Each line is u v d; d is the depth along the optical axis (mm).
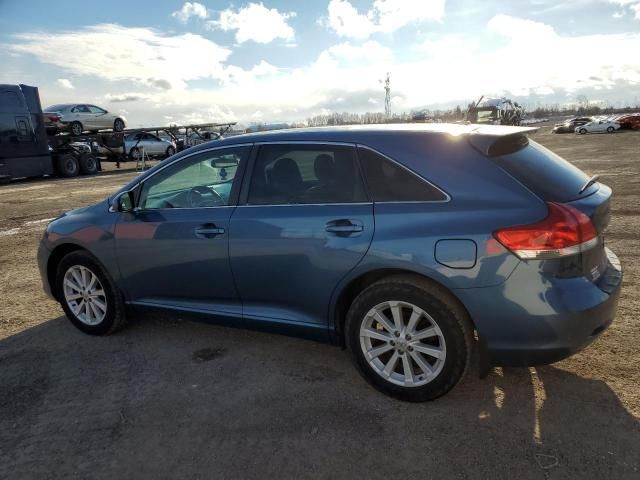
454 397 3152
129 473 2602
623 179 13164
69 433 2961
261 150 3604
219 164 3766
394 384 3125
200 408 3168
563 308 2693
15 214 11812
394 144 3158
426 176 3016
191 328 4434
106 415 3131
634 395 3074
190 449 2773
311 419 3000
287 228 3334
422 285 2951
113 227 4098
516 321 2760
